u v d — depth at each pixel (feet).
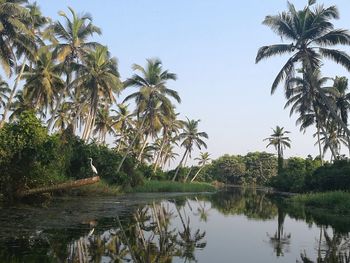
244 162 469.57
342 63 110.63
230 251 40.86
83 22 135.74
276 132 293.43
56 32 134.10
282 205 112.47
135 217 67.62
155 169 226.17
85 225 53.26
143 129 190.49
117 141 256.93
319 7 113.60
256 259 37.01
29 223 51.49
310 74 112.88
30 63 132.26
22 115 69.87
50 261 31.76
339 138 210.18
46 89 134.82
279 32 116.57
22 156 68.23
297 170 233.55
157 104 175.83
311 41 114.52
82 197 104.99
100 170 132.57
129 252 37.93
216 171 472.03
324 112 157.17
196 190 208.44
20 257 32.45
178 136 266.16
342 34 108.58
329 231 57.57
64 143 106.11
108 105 202.49
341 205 90.53
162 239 47.14
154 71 162.71
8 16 104.78
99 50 140.46
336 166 141.49
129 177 151.84
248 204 116.47
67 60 135.23
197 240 47.52
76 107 177.78
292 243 46.62
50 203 79.41
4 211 61.82
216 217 75.87
